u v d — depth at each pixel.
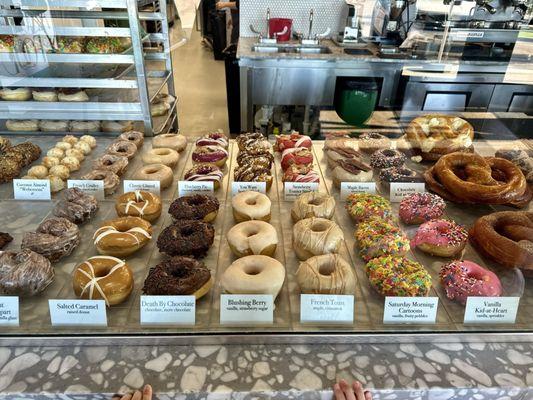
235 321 0.56
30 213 0.80
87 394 0.48
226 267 0.67
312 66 1.32
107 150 1.01
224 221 0.80
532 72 1.12
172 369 0.50
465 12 1.24
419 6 1.36
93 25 1.24
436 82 1.16
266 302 0.55
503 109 1.13
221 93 1.85
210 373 0.50
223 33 1.99
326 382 0.49
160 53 1.51
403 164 0.95
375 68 1.26
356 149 1.00
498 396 0.50
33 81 1.07
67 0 1.02
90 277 0.59
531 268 0.64
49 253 0.66
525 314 0.59
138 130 1.18
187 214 0.76
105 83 1.08
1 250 0.69
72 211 0.76
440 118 1.03
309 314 0.56
